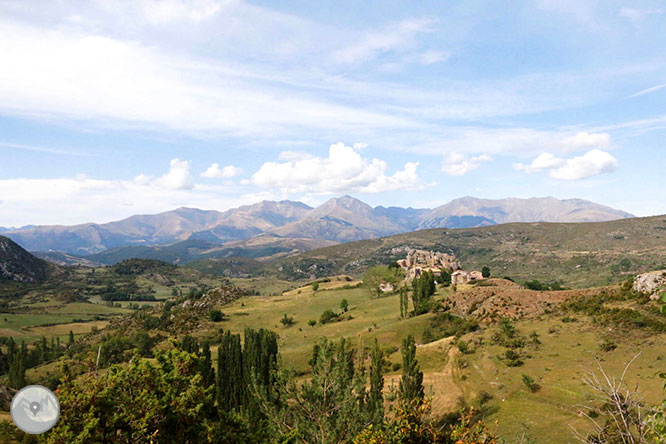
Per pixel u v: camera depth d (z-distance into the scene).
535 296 103.94
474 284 148.38
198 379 17.28
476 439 15.44
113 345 119.00
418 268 190.62
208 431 16.91
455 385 64.56
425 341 95.75
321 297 177.25
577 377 55.91
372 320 126.06
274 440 19.50
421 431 15.84
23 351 136.25
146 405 15.27
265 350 66.19
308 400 24.55
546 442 39.91
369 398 43.41
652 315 72.62
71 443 13.34
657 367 54.97
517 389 56.59
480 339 83.62
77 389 14.75
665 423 8.08
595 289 98.50
